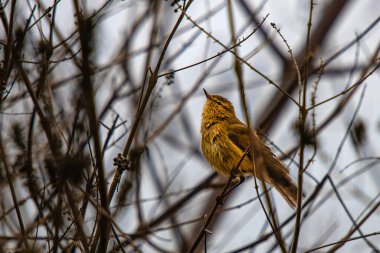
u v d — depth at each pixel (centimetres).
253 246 1184
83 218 945
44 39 1052
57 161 916
